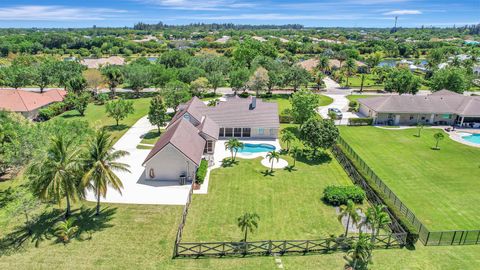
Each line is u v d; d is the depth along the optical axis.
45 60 125.56
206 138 48.16
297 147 52.06
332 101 86.81
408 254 27.62
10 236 28.86
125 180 39.59
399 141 56.44
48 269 24.91
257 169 43.72
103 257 26.31
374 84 113.81
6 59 152.25
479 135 60.44
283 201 35.75
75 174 29.31
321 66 127.75
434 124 67.25
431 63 128.12
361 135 59.81
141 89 95.50
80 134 41.75
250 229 27.72
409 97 68.81
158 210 33.41
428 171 44.06
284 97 90.44
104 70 97.94
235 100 60.41
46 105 74.19
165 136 43.88
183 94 67.19
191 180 39.88
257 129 55.66
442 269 25.88
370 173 42.72
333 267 25.91
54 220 31.36
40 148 34.44
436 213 33.91
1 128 34.53
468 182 40.94
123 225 30.66
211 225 31.00
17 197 35.25
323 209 34.34
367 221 27.72
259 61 115.19
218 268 25.59
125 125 62.81
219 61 113.94
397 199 35.41
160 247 27.67
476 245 28.89
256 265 26.03
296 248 28.06
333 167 45.25
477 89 106.38
